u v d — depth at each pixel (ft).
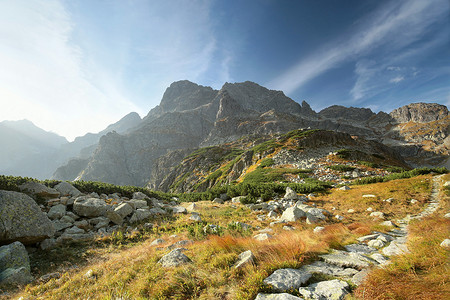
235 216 54.29
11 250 27.35
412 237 25.31
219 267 18.30
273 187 83.35
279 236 26.99
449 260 14.60
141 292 17.07
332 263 18.53
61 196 50.98
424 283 12.65
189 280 16.75
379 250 22.90
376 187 77.41
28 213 33.24
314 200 69.82
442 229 24.43
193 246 26.48
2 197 32.14
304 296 13.17
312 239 25.32
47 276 25.71
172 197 98.43
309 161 166.81
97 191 64.13
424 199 57.36
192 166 366.43
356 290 13.23
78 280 22.80
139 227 45.01
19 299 20.18
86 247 35.17
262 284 14.69
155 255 25.80
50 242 34.47
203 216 54.24
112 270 23.97
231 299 13.92
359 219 47.75
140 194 66.39
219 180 230.48
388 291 12.44
